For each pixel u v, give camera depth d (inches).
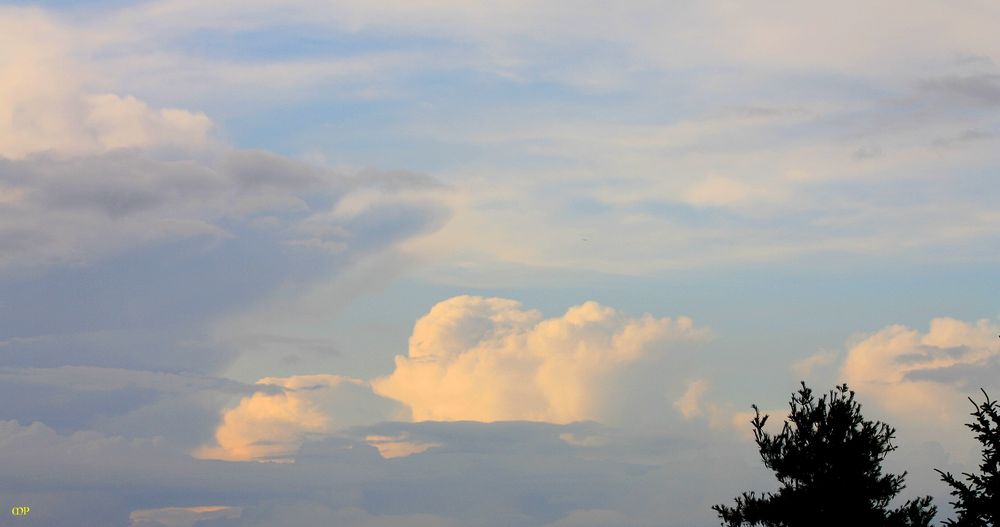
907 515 1400.1
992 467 1085.1
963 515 1076.5
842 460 1412.4
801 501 1409.9
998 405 1097.4
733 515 1450.5
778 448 1450.5
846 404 1448.1
